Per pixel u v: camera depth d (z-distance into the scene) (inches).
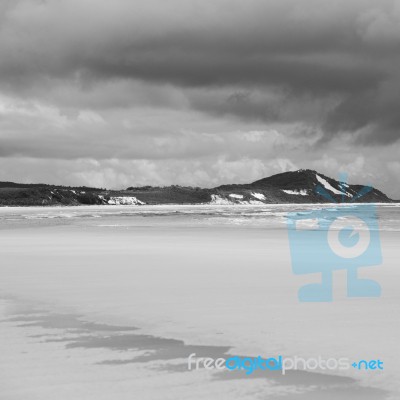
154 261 714.2
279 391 212.1
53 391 210.5
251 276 553.9
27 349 273.9
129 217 3149.6
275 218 2817.4
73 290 469.7
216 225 1969.7
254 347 277.7
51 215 3718.0
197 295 439.2
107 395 206.2
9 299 426.6
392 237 1224.8
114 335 305.6
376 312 361.4
